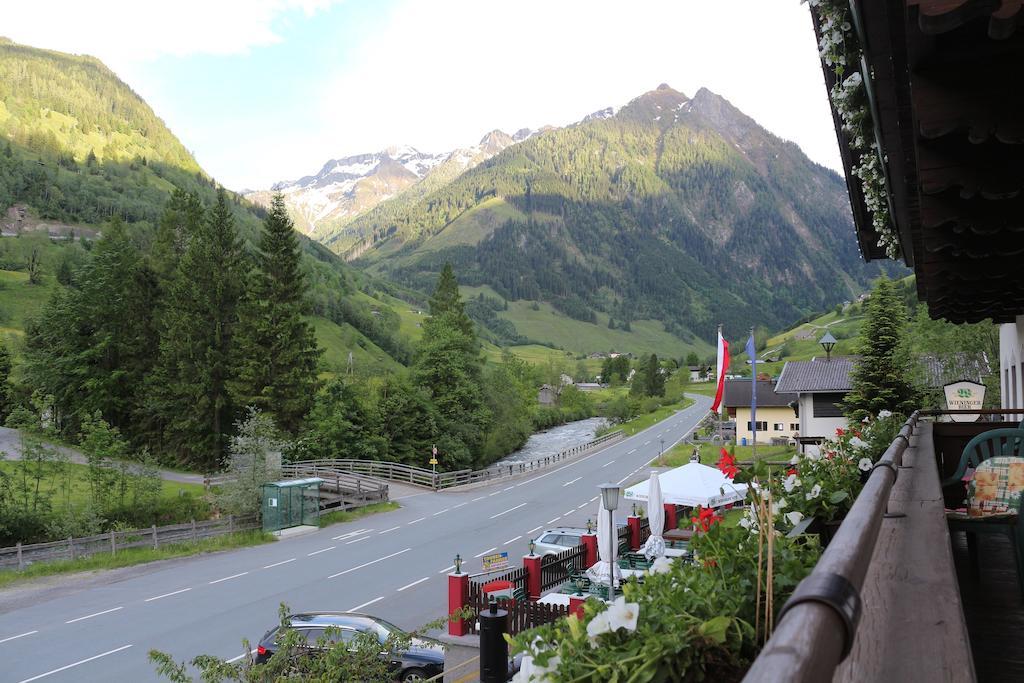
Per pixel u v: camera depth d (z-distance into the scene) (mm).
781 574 2250
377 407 53219
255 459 32875
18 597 20844
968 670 1575
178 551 27203
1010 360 14219
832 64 5590
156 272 63719
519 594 17562
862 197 8766
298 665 8875
